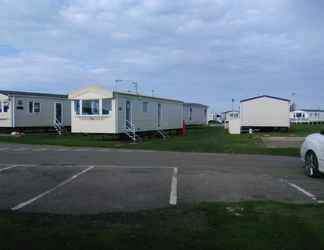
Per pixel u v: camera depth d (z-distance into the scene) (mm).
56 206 7051
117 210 6742
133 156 16094
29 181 9578
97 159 14727
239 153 18234
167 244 4883
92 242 4945
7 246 4805
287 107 41812
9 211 6648
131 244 4883
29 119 32656
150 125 29219
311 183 9680
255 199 7680
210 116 89562
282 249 4730
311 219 6039
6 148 19984
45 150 18812
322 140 10430
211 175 10633
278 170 12086
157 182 9461
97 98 24750
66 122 35938
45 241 4980
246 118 42656
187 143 23906
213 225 5730
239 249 4727
